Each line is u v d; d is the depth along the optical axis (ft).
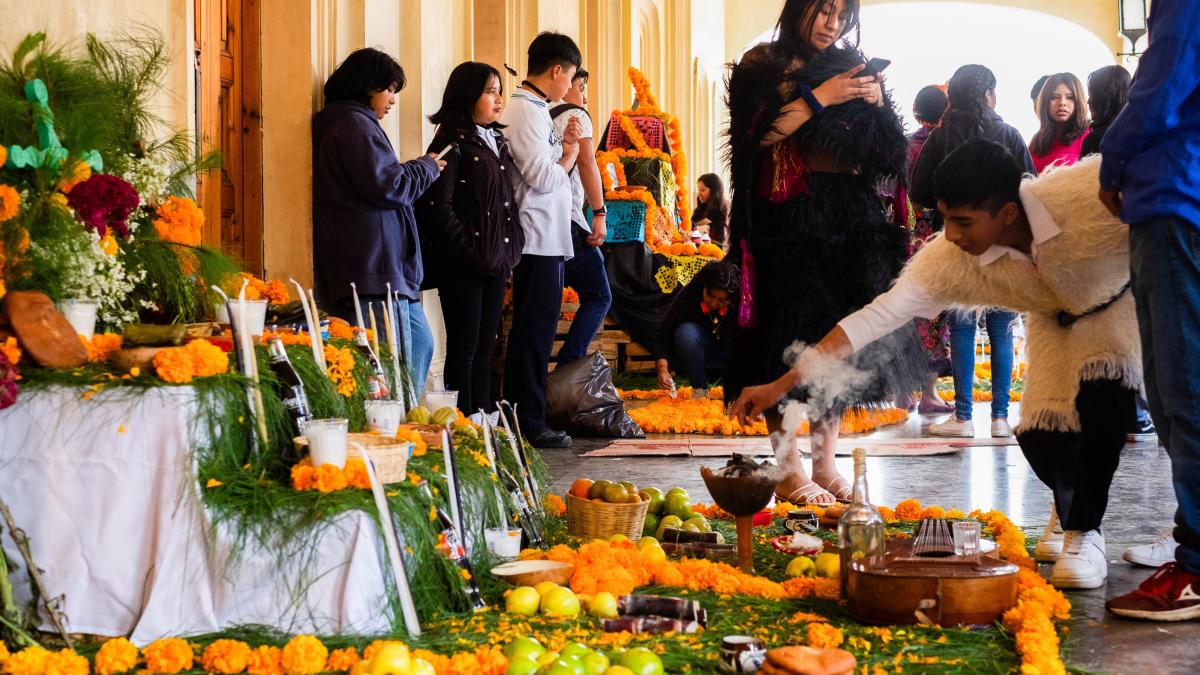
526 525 14.08
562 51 24.86
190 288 14.08
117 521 10.34
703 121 83.41
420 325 20.93
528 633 10.20
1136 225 11.15
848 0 16.80
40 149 12.34
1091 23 89.40
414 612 10.12
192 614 10.14
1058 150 27.91
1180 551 11.26
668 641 10.08
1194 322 10.85
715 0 91.50
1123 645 10.45
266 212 21.25
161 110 16.20
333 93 20.15
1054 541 13.98
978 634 10.18
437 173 20.15
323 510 10.05
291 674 9.12
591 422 27.04
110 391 10.43
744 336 17.08
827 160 16.57
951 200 11.95
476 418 15.24
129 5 15.49
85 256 12.08
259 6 21.24
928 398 32.30
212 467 10.44
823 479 17.46
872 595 10.59
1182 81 10.49
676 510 15.44
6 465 10.48
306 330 14.47
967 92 23.90
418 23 27.09
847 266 16.48
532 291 24.86
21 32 13.48
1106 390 12.43
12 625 9.72
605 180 38.45
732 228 17.07
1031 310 12.87
